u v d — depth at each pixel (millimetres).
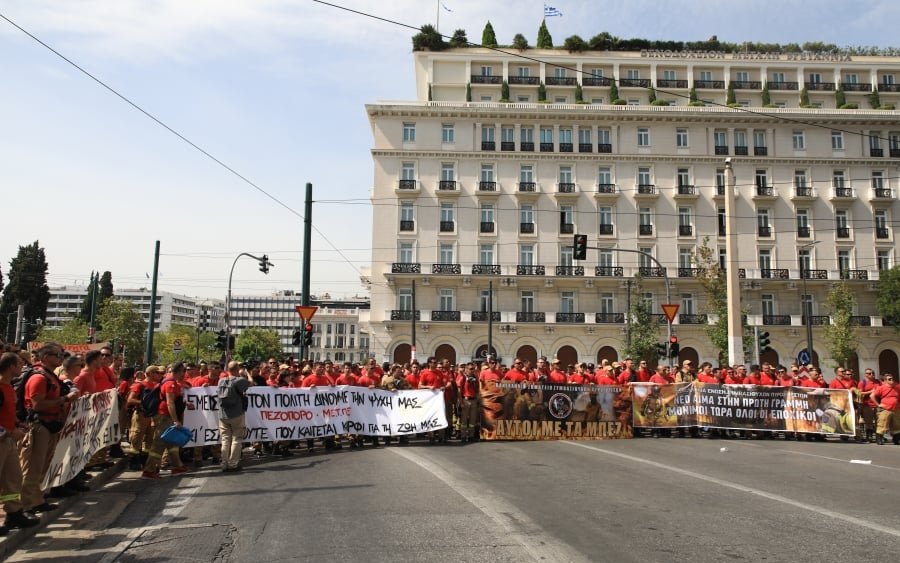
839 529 7051
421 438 16969
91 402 9883
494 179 52562
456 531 6992
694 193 52594
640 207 52688
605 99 56781
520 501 8516
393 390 15867
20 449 7758
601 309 51688
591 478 10297
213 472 11742
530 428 16656
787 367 51031
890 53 60344
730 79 57281
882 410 16859
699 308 51969
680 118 53000
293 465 12242
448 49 57344
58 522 7945
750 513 7809
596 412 17078
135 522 7941
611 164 52875
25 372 8117
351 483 10016
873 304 52562
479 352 50844
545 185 52625
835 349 47312
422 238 51469
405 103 52219
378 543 6551
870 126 53344
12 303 66625
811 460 12719
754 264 52438
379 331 50656
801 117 52906
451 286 51344
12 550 6742
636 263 52000
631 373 18797
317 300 157375
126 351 65750
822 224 52844
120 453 12430
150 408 11320
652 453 13547
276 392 14297
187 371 14281
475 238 51688
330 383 15984
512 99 56562
